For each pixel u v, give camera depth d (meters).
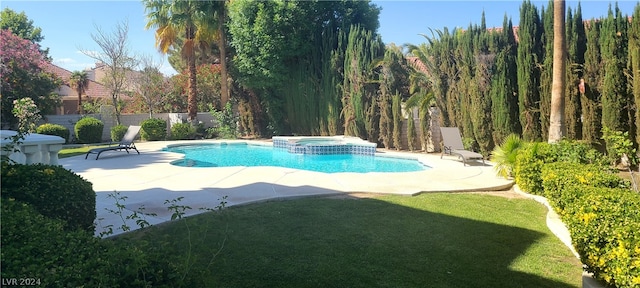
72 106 33.56
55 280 1.95
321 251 4.34
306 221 5.47
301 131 21.00
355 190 7.48
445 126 14.50
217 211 5.87
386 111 16.48
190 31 22.06
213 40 23.08
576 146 7.48
